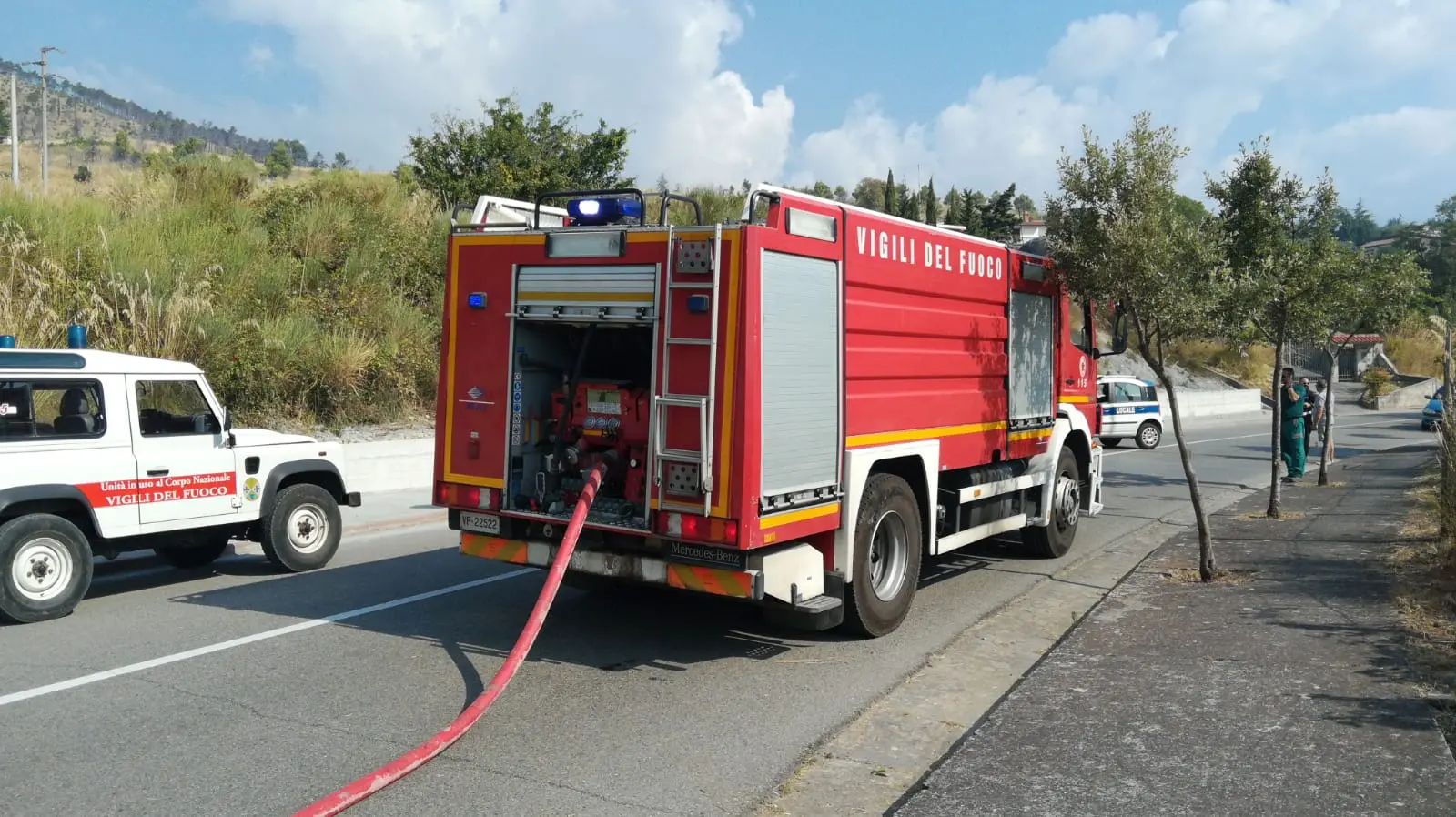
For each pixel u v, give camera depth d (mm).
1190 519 13422
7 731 5438
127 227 16594
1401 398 52344
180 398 8812
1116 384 25766
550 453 7305
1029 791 4574
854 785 4906
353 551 10898
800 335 6637
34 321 13594
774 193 6438
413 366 17484
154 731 5469
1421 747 4945
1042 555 10828
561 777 4941
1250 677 6070
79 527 8258
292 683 6305
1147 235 8688
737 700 6160
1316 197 11438
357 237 19641
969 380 8883
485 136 24016
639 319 6559
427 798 4668
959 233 9008
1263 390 50750
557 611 8242
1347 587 8273
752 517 6211
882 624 7566
